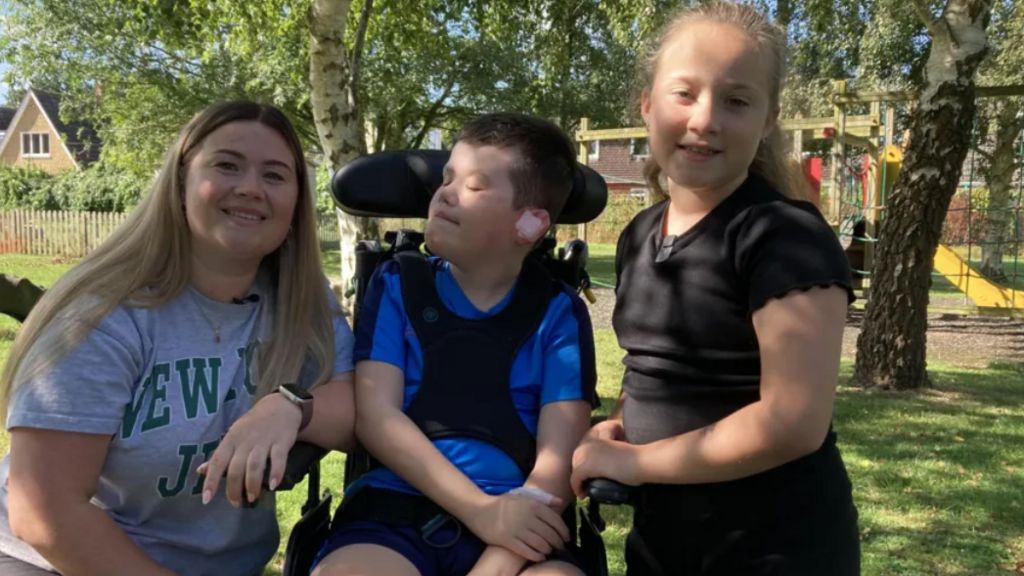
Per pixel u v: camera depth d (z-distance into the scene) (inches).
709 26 60.3
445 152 82.5
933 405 216.8
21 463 58.2
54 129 1379.2
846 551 61.6
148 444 61.7
